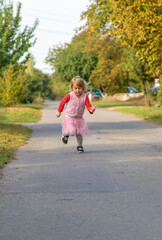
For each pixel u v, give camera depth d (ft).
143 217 11.14
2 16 100.17
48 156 22.62
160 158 21.70
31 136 34.71
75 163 20.03
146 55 49.39
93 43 119.14
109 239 9.46
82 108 22.72
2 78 98.07
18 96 96.99
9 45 102.37
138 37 46.09
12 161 20.86
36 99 208.54
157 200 12.94
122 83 129.29
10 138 30.83
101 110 85.10
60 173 17.46
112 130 39.68
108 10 76.18
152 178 16.35
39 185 15.17
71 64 146.00
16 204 12.55
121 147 26.45
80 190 14.33
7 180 16.10
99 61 123.65
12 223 10.69
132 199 13.07
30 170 18.26
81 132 22.91
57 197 13.37
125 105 109.29
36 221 10.84
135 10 44.96
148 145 27.55
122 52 106.11
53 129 41.83
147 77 90.63
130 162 20.31
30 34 104.06
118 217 11.15
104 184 15.25
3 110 74.64
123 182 15.61
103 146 27.04
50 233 9.89
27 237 9.63
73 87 22.36
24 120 54.44
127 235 9.72
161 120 50.62
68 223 10.65
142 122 50.49
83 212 11.64
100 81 128.98
